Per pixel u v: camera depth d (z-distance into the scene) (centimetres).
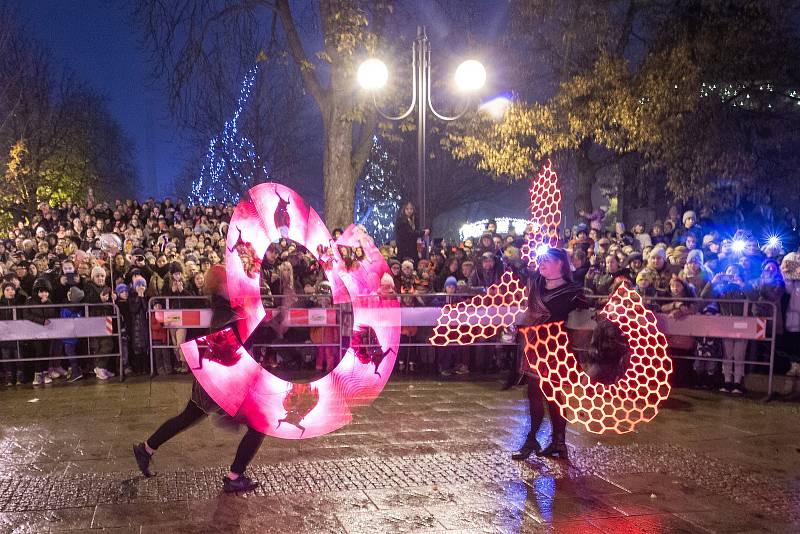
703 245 1143
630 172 2186
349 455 617
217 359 514
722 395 888
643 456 625
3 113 2769
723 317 895
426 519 473
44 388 927
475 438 676
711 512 495
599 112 1591
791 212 1543
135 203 1973
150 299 997
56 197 3234
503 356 1059
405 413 777
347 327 1023
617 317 857
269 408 525
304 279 1157
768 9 1542
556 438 614
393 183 3406
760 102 1653
